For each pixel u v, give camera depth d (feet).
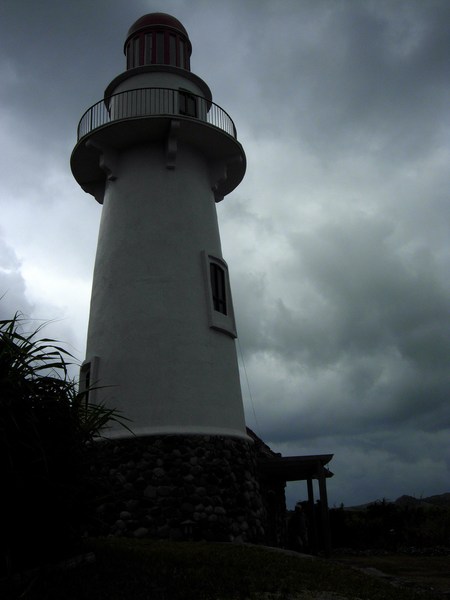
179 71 57.11
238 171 58.65
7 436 19.35
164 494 40.47
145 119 50.14
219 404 45.65
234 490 43.11
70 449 21.81
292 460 49.16
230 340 50.08
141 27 60.34
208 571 25.00
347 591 24.61
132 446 41.83
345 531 61.77
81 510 22.09
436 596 25.94
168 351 45.21
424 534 58.29
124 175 52.90
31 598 18.43
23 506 19.83
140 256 48.85
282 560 30.04
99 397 44.91
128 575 22.65
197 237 50.78
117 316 47.32
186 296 47.67
